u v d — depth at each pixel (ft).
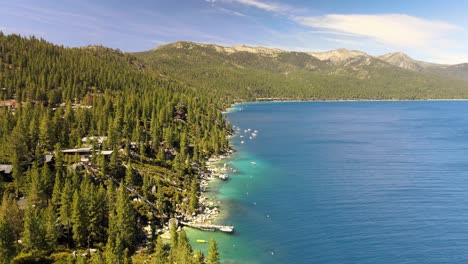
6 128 528.63
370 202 487.61
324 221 425.69
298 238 382.63
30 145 492.95
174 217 413.18
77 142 547.90
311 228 406.41
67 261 280.92
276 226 410.11
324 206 472.44
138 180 470.80
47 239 298.76
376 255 351.46
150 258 316.40
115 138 545.85
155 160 569.64
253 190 532.73
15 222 307.78
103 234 342.85
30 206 315.37
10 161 424.46
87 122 642.63
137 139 583.58
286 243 371.35
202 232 391.04
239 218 428.97
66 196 332.19
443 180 587.68
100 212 344.28
